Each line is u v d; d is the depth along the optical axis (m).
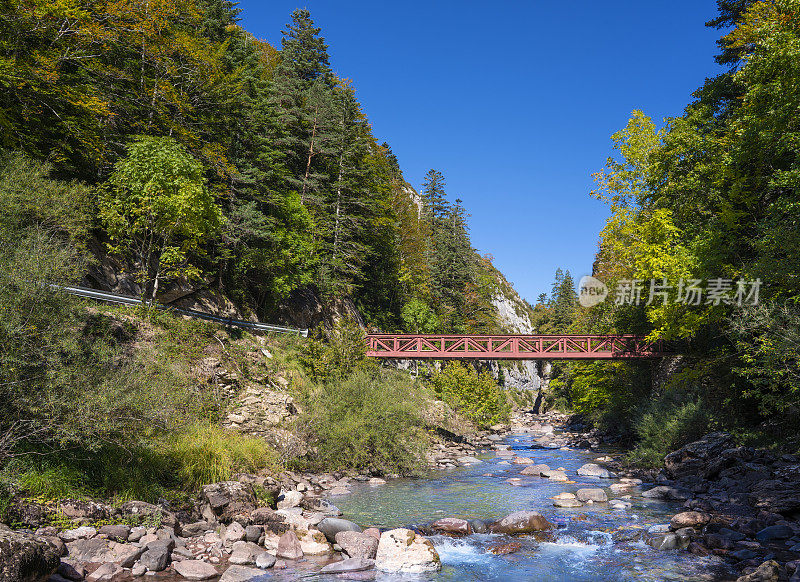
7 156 15.32
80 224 16.72
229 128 29.67
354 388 20.50
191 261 26.03
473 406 38.03
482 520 11.88
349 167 40.88
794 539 9.34
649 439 20.69
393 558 8.66
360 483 17.16
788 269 13.82
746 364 18.44
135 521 8.88
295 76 48.06
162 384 11.82
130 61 25.47
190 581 7.45
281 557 8.88
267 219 28.22
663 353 27.83
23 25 18.86
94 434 8.98
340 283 36.69
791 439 16.55
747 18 22.83
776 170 18.97
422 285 56.56
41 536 7.08
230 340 21.45
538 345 29.94
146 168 20.03
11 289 8.72
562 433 38.78
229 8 35.91
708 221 21.30
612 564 8.70
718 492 13.84
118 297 18.69
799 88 15.69
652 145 25.94
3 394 8.38
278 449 17.20
